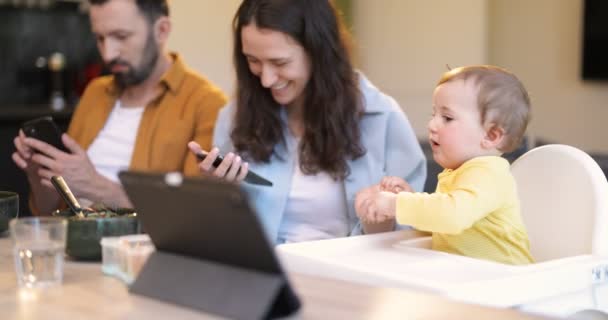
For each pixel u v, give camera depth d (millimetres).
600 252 1438
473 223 1492
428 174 2795
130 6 2314
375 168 1961
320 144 1932
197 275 1061
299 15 1855
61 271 1203
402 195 1495
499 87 1533
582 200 1503
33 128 2164
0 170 4055
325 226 1973
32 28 5078
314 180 1972
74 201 1491
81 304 1076
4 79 5027
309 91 1938
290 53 1859
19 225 1186
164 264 1111
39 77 5098
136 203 1104
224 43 5352
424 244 1561
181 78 2387
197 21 5195
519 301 1206
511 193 1517
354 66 1990
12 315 1029
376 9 5656
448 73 1598
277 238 1975
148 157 2348
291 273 1196
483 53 5148
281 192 1966
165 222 1073
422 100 5469
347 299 1052
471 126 1540
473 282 1167
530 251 1597
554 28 5234
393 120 1993
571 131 5230
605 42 4977
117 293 1132
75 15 5184
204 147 2301
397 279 1188
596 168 1509
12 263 1354
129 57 2346
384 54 5645
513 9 5402
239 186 923
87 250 1356
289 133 2010
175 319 1001
